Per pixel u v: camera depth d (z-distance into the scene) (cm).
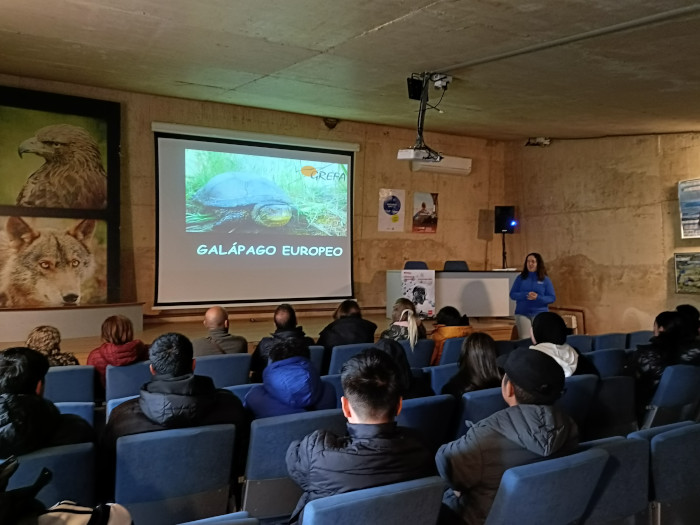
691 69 514
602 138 861
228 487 223
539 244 962
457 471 186
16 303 647
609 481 192
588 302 880
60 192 670
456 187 998
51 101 663
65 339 624
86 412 256
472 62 544
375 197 924
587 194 884
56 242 668
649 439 204
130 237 741
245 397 272
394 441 171
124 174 734
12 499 112
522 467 166
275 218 824
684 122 712
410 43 500
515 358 196
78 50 552
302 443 180
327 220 868
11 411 178
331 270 871
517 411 185
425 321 762
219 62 585
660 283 789
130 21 470
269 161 820
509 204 1020
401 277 759
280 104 779
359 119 867
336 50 530
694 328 373
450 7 416
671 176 779
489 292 805
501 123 829
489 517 168
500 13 421
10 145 644
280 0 418
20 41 527
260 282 812
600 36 450
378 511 147
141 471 203
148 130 745
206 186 775
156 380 219
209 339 422
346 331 462
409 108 772
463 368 304
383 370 175
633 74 539
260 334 679
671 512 207
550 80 582
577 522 186
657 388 341
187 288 761
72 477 186
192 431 207
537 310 666
